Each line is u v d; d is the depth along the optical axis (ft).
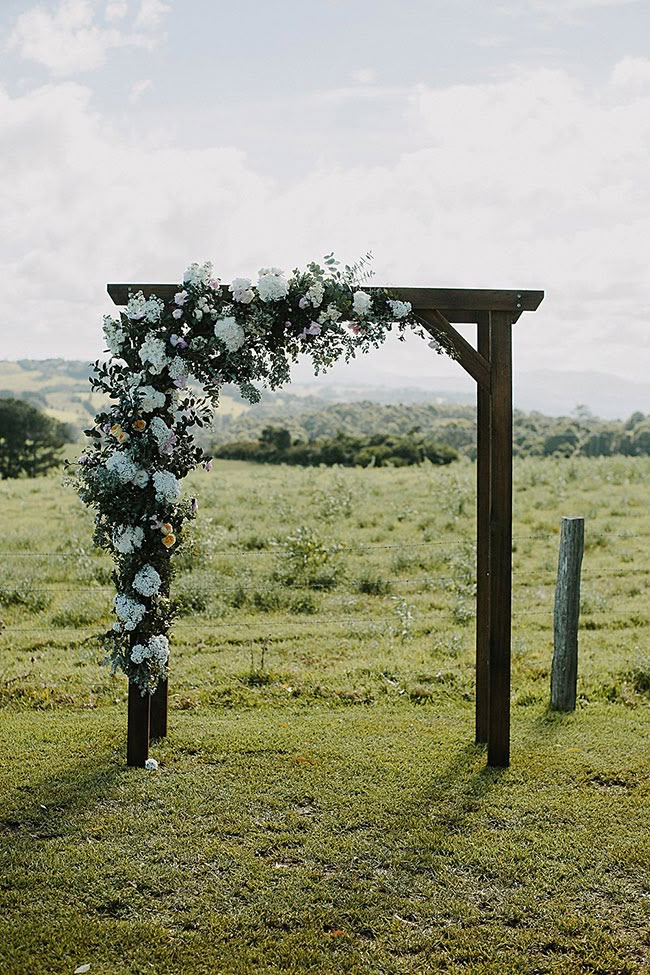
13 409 146.20
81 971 12.94
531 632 32.78
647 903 14.85
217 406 20.03
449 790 19.17
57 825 17.43
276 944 13.66
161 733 22.07
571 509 57.93
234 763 20.56
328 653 29.96
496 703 20.42
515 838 17.08
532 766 20.48
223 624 33.37
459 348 19.80
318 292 19.06
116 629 19.98
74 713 24.03
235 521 51.83
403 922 14.32
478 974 13.05
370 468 94.38
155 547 19.74
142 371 19.16
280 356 19.90
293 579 39.09
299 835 17.08
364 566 41.50
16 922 14.14
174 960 13.28
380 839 17.02
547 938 13.89
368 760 20.75
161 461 19.61
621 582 40.06
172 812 18.03
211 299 19.15
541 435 140.26
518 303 19.62
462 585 37.73
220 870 15.83
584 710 24.43
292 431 186.19
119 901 14.76
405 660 28.89
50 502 64.69
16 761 20.56
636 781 19.72
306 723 23.32
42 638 31.42
